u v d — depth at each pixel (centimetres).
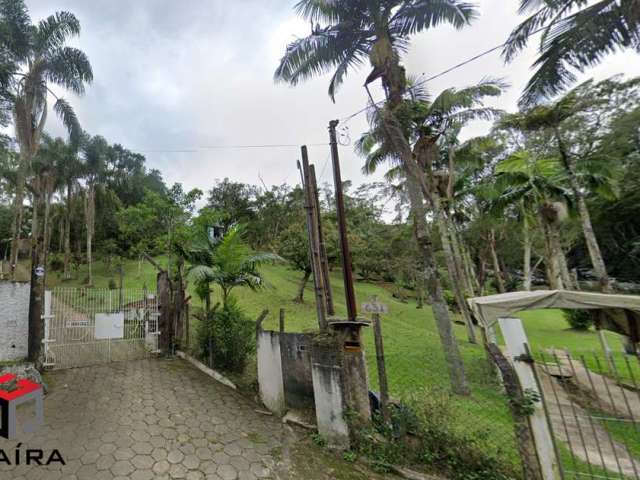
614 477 318
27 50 1043
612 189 1138
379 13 740
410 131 755
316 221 497
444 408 351
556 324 1650
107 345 722
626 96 1335
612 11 555
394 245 2311
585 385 612
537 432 264
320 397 384
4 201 2422
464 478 290
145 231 1762
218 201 3048
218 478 300
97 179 2341
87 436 356
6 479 282
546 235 1280
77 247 2762
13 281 614
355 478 310
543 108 1011
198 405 462
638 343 475
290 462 333
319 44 787
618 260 2216
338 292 2025
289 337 467
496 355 296
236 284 709
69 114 1162
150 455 329
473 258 2520
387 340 1039
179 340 745
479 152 1202
